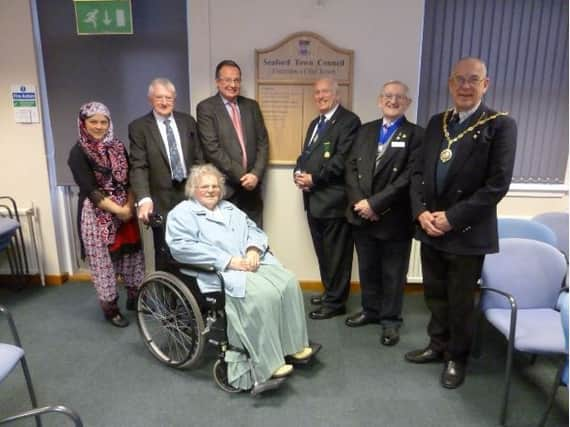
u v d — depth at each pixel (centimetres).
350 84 275
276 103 280
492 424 181
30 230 308
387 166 224
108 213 243
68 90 284
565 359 162
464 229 183
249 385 193
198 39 273
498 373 216
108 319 262
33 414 123
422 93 284
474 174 179
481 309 206
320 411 188
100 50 277
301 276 315
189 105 285
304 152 258
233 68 248
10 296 300
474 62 175
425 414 187
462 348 202
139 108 286
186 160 252
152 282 213
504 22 272
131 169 246
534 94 284
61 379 208
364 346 239
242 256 211
